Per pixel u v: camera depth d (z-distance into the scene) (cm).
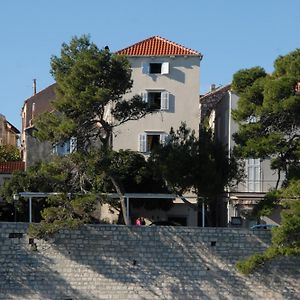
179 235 4925
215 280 4919
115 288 4847
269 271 4962
